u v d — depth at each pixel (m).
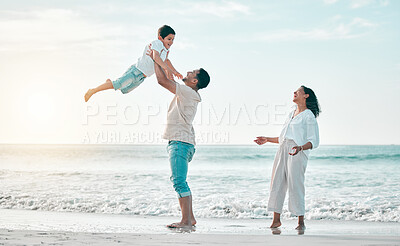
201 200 8.84
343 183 13.15
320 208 7.52
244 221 6.27
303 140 5.18
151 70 5.11
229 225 5.59
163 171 16.91
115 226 5.14
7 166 21.33
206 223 5.90
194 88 4.96
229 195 10.16
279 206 5.33
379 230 5.02
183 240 3.67
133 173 15.75
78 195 9.77
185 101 4.73
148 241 3.57
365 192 10.78
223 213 7.16
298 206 5.14
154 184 12.45
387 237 4.12
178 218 6.49
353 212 7.17
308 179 14.40
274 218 5.36
